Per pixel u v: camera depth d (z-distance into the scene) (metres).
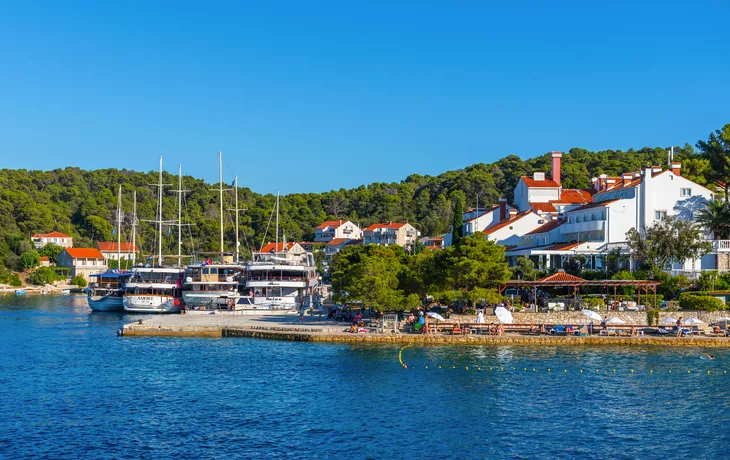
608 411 57.75
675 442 50.34
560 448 48.91
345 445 49.19
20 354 82.19
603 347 84.88
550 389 64.69
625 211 117.19
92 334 99.69
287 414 56.53
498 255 95.88
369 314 105.25
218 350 84.25
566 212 133.88
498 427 53.34
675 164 124.69
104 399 61.06
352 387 65.12
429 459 46.59
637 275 103.19
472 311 96.12
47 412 56.94
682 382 67.38
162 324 101.31
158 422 54.34
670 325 89.94
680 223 106.75
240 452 47.75
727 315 92.88
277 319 109.19
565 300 97.06
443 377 69.00
